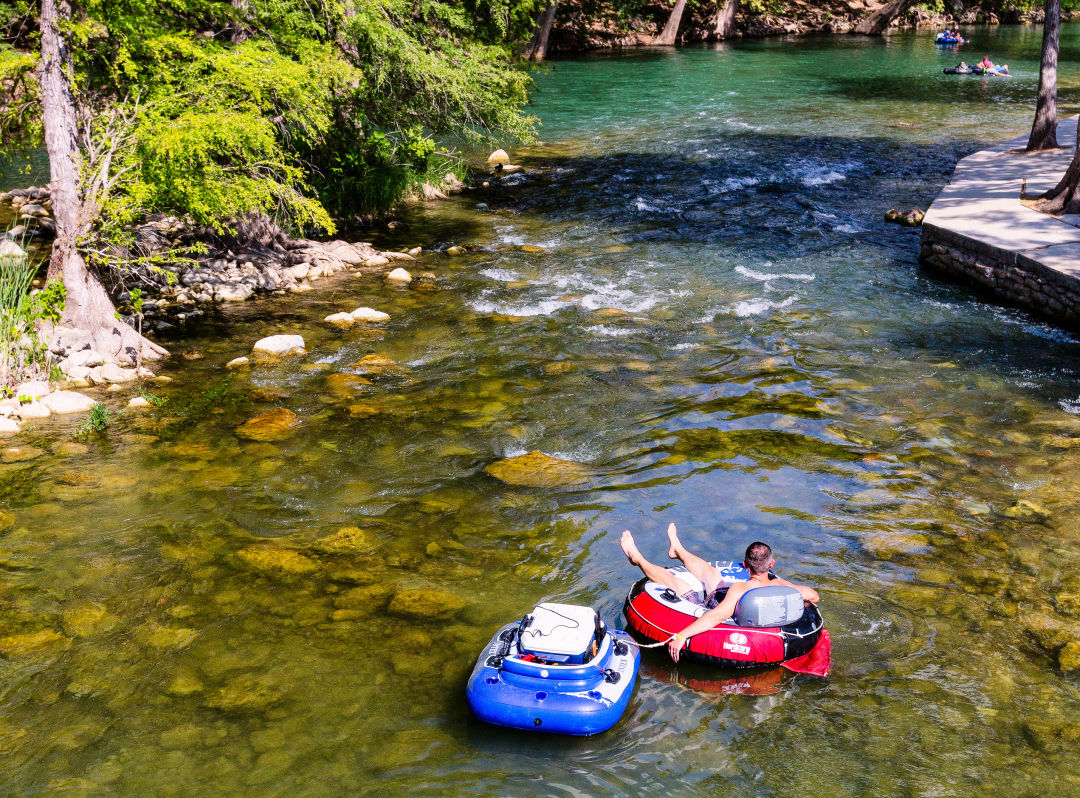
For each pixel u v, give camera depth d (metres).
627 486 8.80
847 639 6.50
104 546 7.75
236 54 13.05
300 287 15.33
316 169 17.75
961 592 7.02
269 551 7.69
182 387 11.29
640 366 11.81
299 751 5.43
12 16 12.84
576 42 53.69
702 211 19.84
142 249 15.29
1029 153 22.34
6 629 6.62
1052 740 5.50
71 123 11.65
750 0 61.84
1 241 15.87
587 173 23.75
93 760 5.37
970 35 63.47
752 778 5.23
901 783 5.18
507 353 12.30
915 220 18.41
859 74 42.62
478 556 7.65
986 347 12.27
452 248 17.39
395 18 18.06
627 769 5.29
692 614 6.27
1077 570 7.28
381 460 9.38
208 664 6.26
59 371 11.40
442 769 5.29
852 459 9.27
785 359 11.97
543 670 5.55
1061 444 9.48
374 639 6.53
